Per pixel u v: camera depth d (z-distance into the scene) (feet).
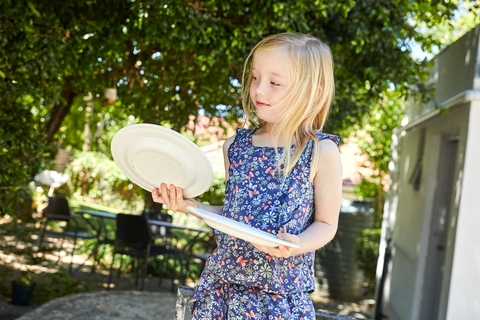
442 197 19.75
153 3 13.80
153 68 22.33
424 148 21.76
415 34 17.39
